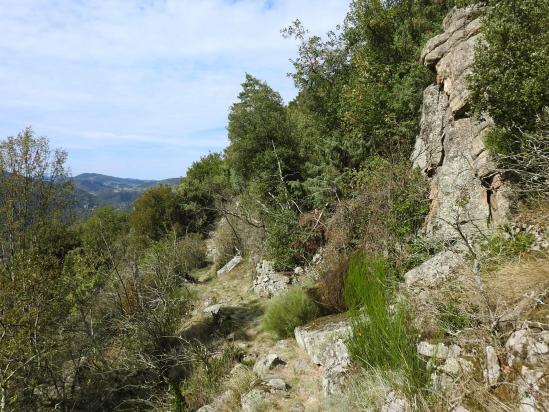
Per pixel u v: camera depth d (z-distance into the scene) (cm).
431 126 816
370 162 1007
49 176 1567
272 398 512
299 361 614
